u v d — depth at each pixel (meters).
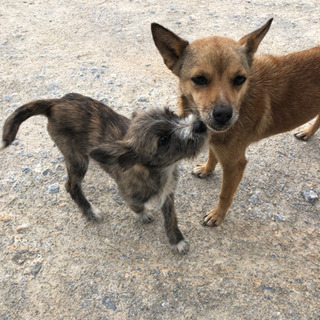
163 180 0.61
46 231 0.70
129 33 1.26
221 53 0.56
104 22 1.33
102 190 0.79
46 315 0.58
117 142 0.56
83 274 0.64
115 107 0.98
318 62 0.68
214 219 0.72
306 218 0.73
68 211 0.74
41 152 0.86
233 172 0.67
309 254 0.66
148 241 0.69
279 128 0.71
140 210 0.69
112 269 0.65
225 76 0.57
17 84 1.06
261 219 0.73
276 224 0.72
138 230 0.71
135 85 1.05
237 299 0.60
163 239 0.70
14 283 0.62
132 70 1.10
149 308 0.59
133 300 0.60
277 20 1.29
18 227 0.71
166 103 0.98
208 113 0.55
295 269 0.64
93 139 0.65
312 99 0.69
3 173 0.82
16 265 0.65
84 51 1.18
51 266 0.65
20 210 0.74
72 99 0.67
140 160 0.57
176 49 0.62
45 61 1.14
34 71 1.10
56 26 1.32
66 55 1.17
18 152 0.86
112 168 0.63
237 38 1.20
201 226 0.72
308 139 0.89
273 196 0.77
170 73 1.09
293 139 0.90
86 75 1.08
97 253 0.67
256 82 0.65
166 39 0.62
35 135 0.91
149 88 1.04
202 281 0.63
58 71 1.10
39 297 0.60
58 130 0.67
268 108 0.67
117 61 1.14
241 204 0.76
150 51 1.18
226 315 0.58
